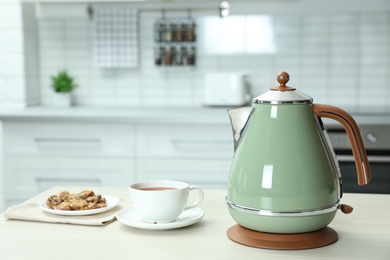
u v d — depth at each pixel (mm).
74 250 1015
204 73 3635
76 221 1182
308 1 3471
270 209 1034
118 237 1096
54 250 1016
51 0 3396
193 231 1138
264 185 1036
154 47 3645
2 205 3553
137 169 3029
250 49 3578
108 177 3059
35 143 3096
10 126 3104
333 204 1067
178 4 3590
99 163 3057
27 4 3537
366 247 1032
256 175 1047
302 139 1049
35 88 3691
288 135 1049
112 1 3564
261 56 3572
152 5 3613
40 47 3727
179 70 3650
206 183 2994
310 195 1029
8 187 3139
